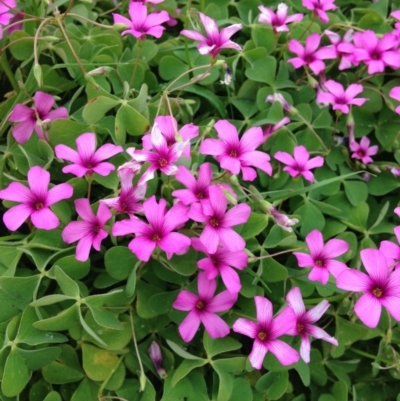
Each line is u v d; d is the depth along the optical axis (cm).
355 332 15
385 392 16
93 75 15
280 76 18
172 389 14
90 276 15
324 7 19
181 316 14
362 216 17
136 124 15
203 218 13
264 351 13
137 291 14
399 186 17
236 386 14
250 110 18
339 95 17
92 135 14
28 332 13
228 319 15
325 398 15
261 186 17
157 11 19
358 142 19
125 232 13
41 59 18
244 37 20
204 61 18
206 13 20
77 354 14
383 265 13
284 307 14
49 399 13
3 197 13
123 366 14
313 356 15
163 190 15
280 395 14
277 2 21
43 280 14
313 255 14
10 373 13
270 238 15
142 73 17
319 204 16
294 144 17
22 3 18
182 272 14
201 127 17
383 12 21
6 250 14
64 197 13
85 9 19
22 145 16
